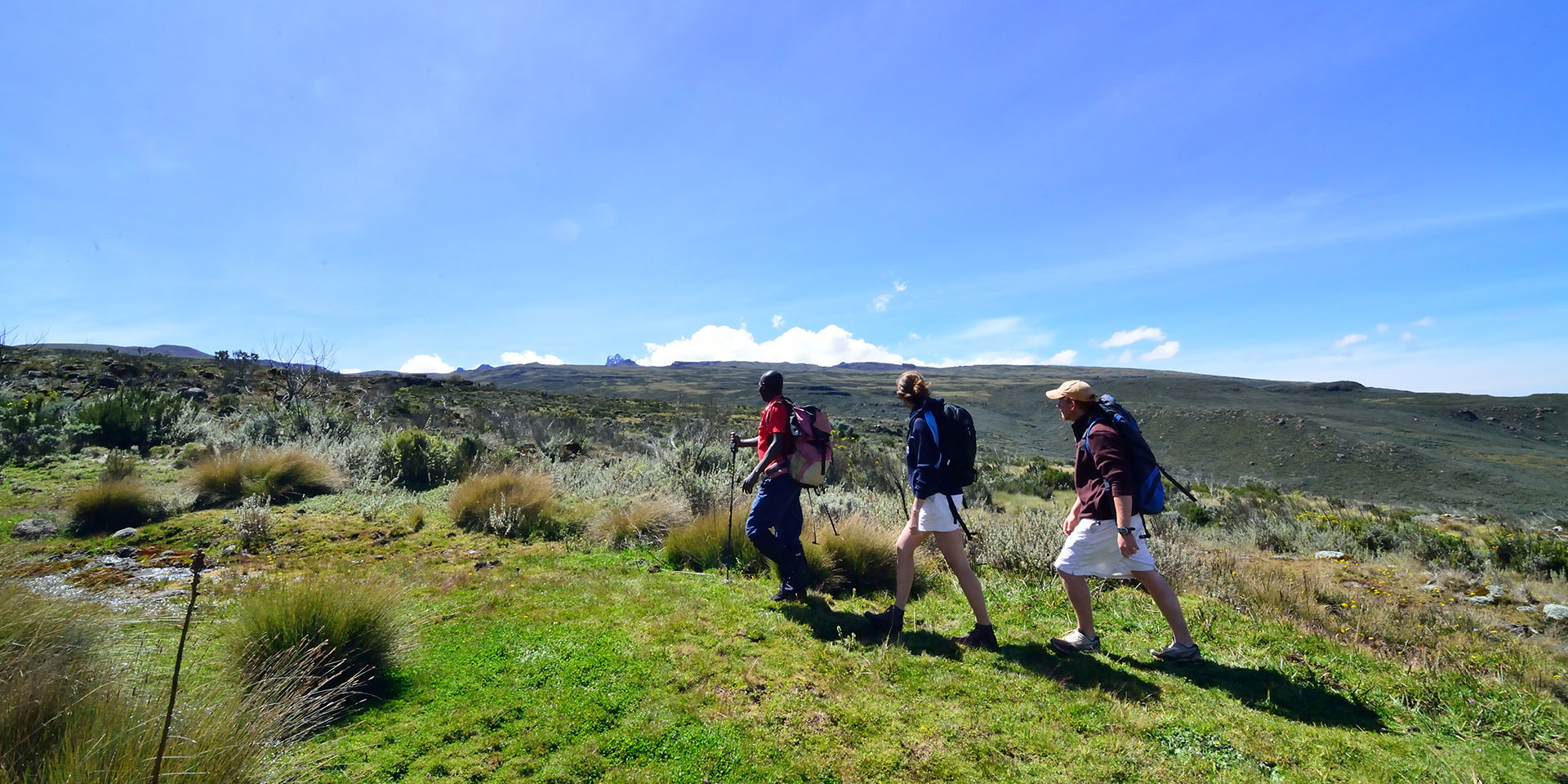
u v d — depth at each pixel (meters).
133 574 4.83
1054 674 3.53
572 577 5.04
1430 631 5.11
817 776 2.54
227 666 2.98
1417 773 2.71
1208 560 6.48
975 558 6.21
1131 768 2.66
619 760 2.60
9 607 2.83
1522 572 8.54
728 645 3.71
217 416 13.82
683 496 8.12
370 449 9.93
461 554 5.85
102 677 2.55
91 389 15.69
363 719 2.83
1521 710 3.34
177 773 2.02
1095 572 3.80
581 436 16.83
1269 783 2.60
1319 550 9.87
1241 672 3.66
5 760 2.02
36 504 6.77
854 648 3.78
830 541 5.51
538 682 3.21
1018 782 2.54
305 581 3.48
